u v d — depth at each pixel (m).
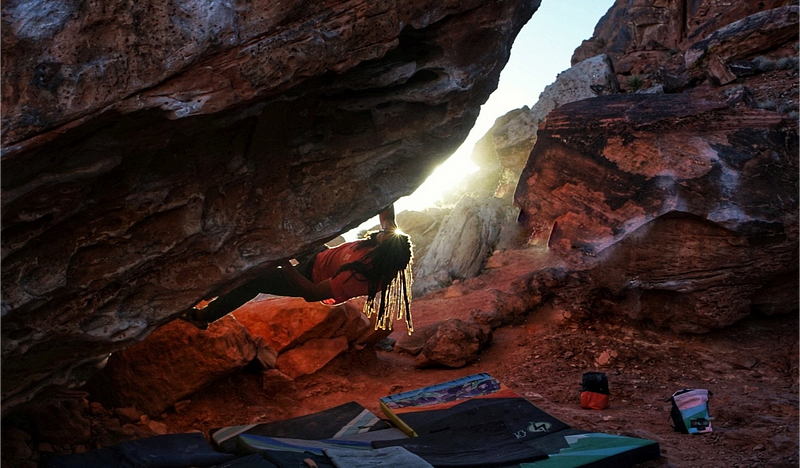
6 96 3.09
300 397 6.70
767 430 5.68
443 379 7.70
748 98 13.84
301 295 5.13
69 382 4.57
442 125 4.55
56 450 4.84
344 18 3.70
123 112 3.29
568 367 7.93
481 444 4.93
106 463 4.45
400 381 7.59
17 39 3.10
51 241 3.79
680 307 8.49
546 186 9.50
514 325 9.53
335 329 7.53
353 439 5.15
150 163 3.89
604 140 8.95
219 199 4.31
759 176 8.29
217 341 6.00
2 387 4.18
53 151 3.30
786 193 8.26
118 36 3.25
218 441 5.14
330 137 4.54
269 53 3.53
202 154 4.03
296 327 7.31
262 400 6.46
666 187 8.23
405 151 4.71
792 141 8.71
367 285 5.12
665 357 8.16
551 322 9.38
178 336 5.91
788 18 16.05
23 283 3.70
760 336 8.48
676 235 8.23
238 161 4.20
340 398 6.81
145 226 4.10
